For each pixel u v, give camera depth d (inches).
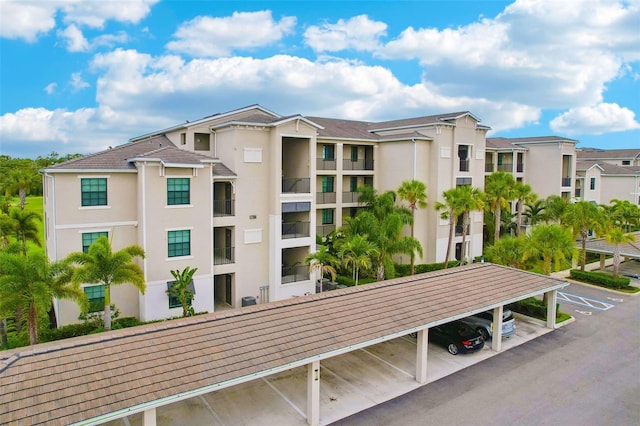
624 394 682.2
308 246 1183.6
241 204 1085.1
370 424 594.9
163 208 955.3
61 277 746.2
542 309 1020.5
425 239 1492.4
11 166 3548.2
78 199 904.9
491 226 1744.6
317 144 1444.4
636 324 999.0
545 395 676.1
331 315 687.7
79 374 492.4
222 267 1064.8
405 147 1456.7
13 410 429.4
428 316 720.3
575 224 1397.6
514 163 1870.1
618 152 2731.3
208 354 553.6
